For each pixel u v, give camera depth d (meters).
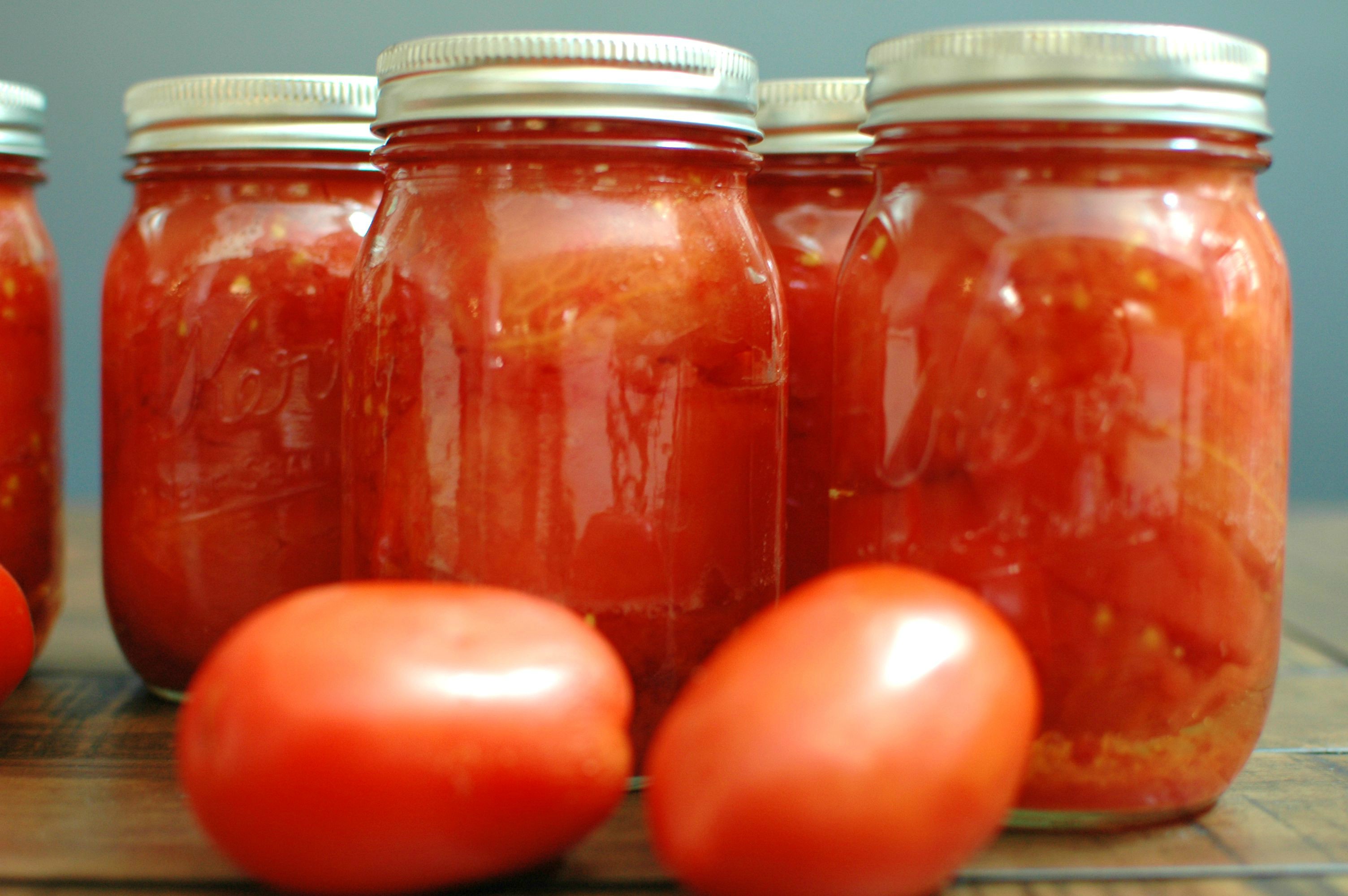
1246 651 0.46
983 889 0.44
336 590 0.43
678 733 0.40
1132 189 0.45
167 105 0.54
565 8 1.00
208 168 0.54
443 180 0.48
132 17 1.02
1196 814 0.47
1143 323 0.45
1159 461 0.45
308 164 0.53
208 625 0.54
